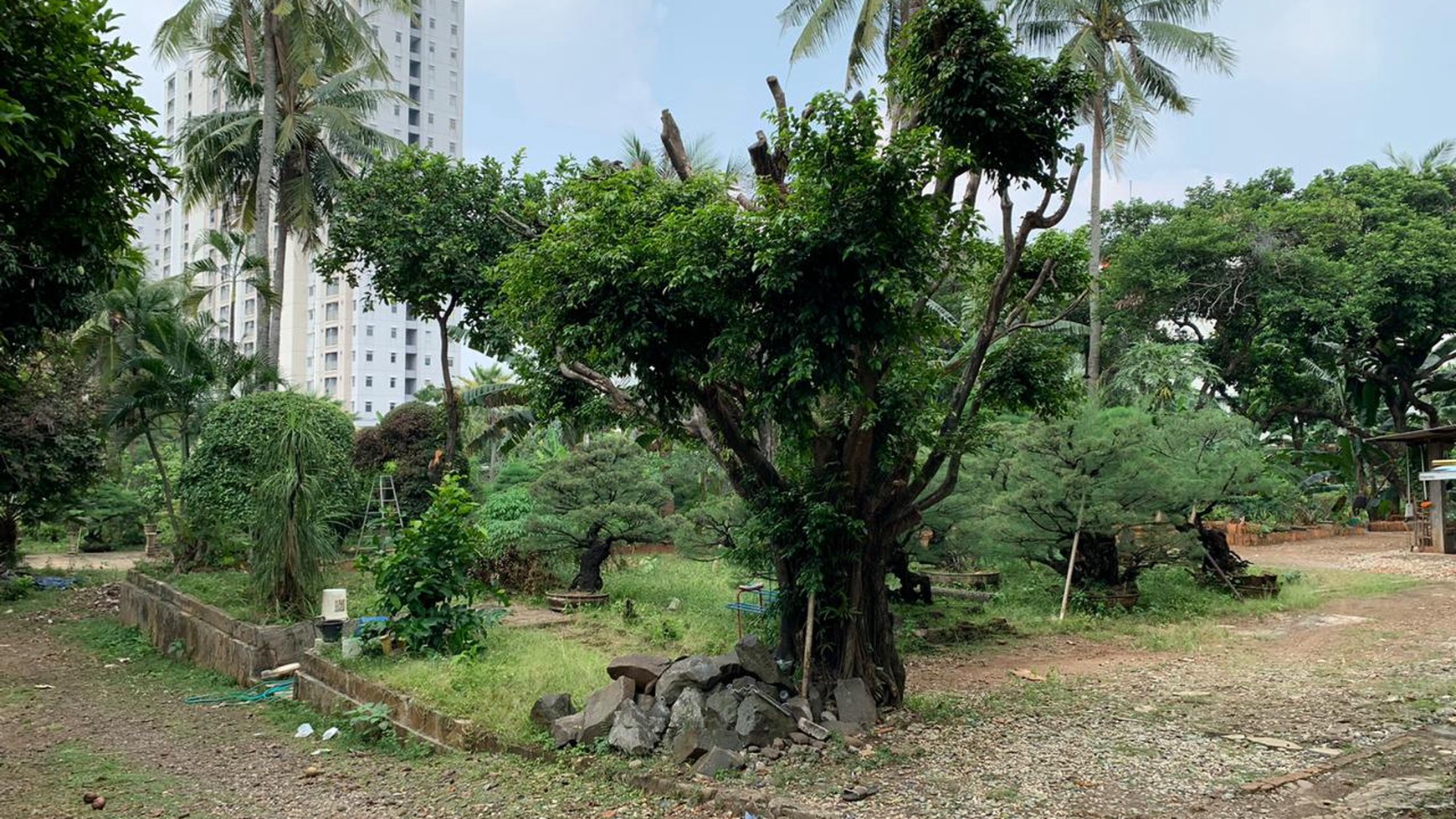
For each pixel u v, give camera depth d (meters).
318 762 7.09
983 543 13.55
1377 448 30.64
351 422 15.44
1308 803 5.18
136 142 6.34
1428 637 10.62
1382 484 31.75
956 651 10.48
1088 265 8.30
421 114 61.41
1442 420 32.97
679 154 9.06
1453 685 8.05
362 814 5.73
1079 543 13.81
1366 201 27.62
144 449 31.94
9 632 13.69
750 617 11.51
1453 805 5.02
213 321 20.94
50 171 5.39
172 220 68.44
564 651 9.19
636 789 5.82
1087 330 24.83
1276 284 24.80
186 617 11.79
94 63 5.98
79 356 18.47
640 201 6.71
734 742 6.21
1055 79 6.80
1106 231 30.84
